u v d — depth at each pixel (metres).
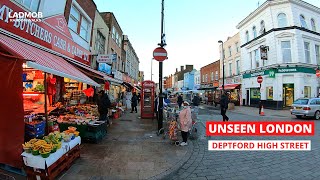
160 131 8.79
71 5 10.80
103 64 14.82
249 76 27.45
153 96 13.91
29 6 7.32
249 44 27.67
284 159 5.92
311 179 4.53
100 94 9.46
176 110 10.95
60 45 9.11
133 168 5.04
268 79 23.86
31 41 7.08
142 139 7.92
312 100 14.88
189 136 8.82
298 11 23.44
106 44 17.66
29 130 5.69
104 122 8.17
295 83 21.78
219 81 37.34
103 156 5.85
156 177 4.57
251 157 6.17
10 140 4.22
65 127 7.24
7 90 4.22
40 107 8.81
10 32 6.13
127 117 14.49
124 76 23.62
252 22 27.62
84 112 9.30
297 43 22.22
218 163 5.66
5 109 4.23
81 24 12.52
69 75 5.80
